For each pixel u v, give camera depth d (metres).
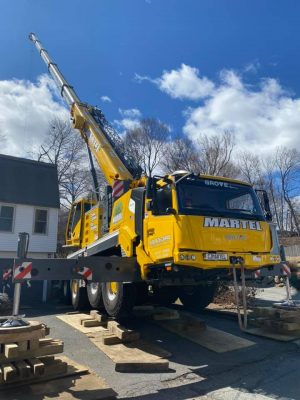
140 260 7.37
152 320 9.03
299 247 39.88
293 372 5.95
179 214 6.58
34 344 5.05
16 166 24.12
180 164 39.56
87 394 4.74
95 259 7.23
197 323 8.23
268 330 8.15
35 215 22.78
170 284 7.17
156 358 6.22
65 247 13.94
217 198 7.14
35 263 6.56
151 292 9.64
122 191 8.95
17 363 4.90
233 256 6.76
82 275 7.03
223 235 6.78
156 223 7.00
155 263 6.93
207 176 7.30
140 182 8.63
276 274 8.71
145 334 8.02
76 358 6.39
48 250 22.69
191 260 6.36
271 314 8.29
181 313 9.75
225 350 6.97
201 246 6.52
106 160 11.05
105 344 7.07
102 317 8.67
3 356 4.87
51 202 23.31
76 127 13.09
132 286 7.98
